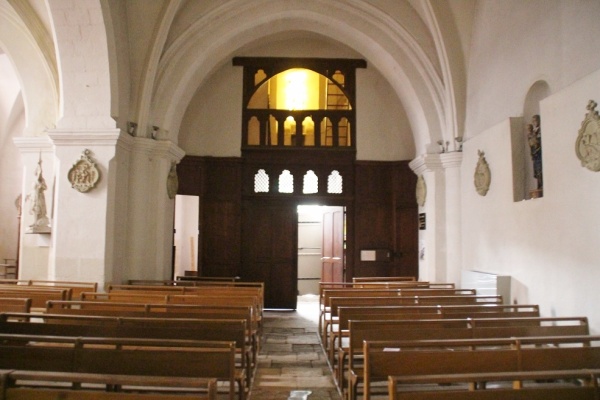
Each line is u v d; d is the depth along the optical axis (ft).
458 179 32.50
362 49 36.63
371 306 20.17
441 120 33.94
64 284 26.63
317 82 41.70
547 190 21.24
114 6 27.78
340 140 41.37
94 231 27.09
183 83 32.94
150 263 31.60
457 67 32.07
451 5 31.14
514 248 24.36
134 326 14.89
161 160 31.99
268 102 41.32
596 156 17.83
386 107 40.83
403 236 39.58
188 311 18.56
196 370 10.83
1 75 42.27
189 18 32.24
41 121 32.42
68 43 26.81
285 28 36.22
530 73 23.77
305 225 52.03
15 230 45.34
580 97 18.88
